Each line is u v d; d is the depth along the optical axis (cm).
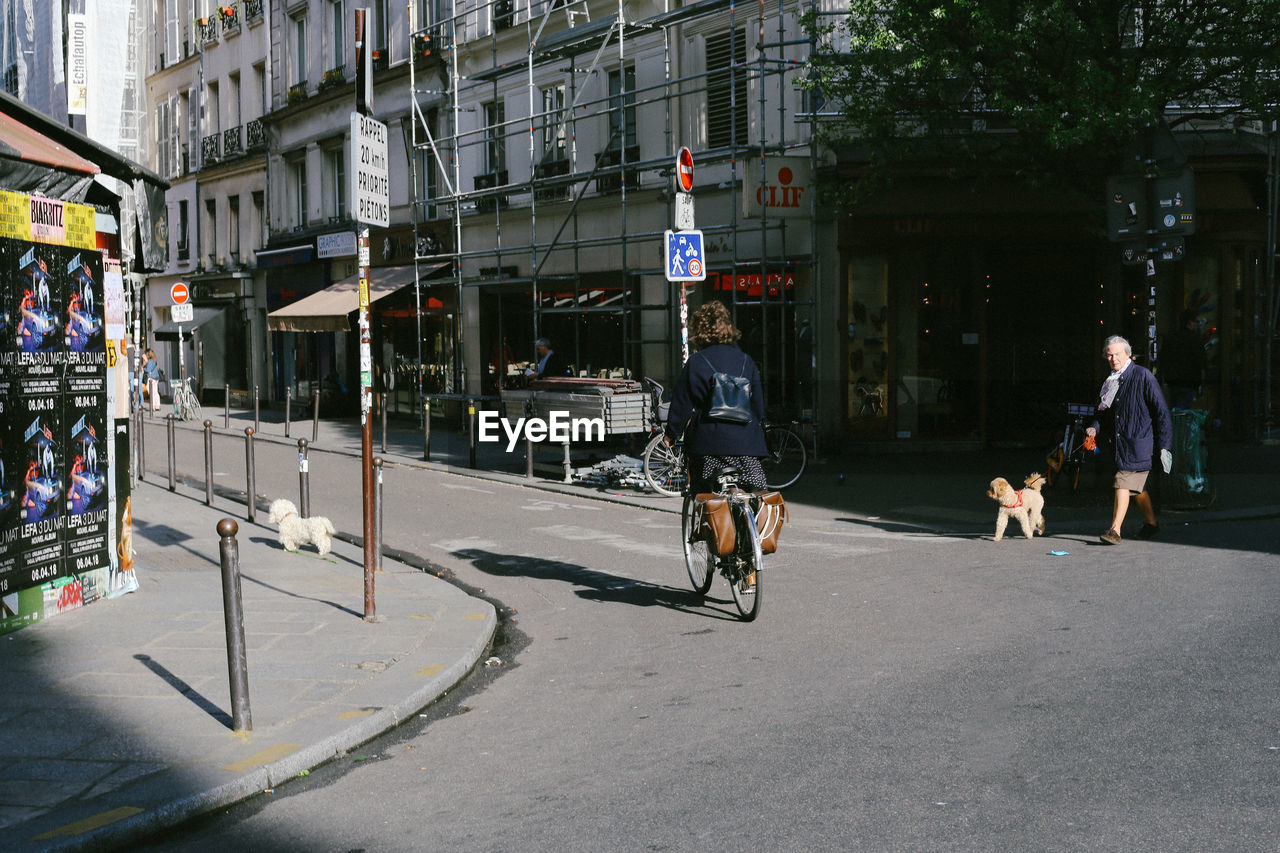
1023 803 427
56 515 789
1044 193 1557
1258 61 1282
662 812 438
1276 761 459
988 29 1273
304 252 3344
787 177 1766
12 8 2250
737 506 774
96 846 422
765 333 1831
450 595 877
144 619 783
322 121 3356
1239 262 1861
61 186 795
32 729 549
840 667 641
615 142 2277
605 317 2325
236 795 477
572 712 591
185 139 4284
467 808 457
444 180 2772
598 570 1002
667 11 2123
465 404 2511
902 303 1884
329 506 1425
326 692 610
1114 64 1270
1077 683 583
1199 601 761
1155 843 386
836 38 1816
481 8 2528
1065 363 1894
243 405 3862
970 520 1195
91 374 827
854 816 422
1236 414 1880
